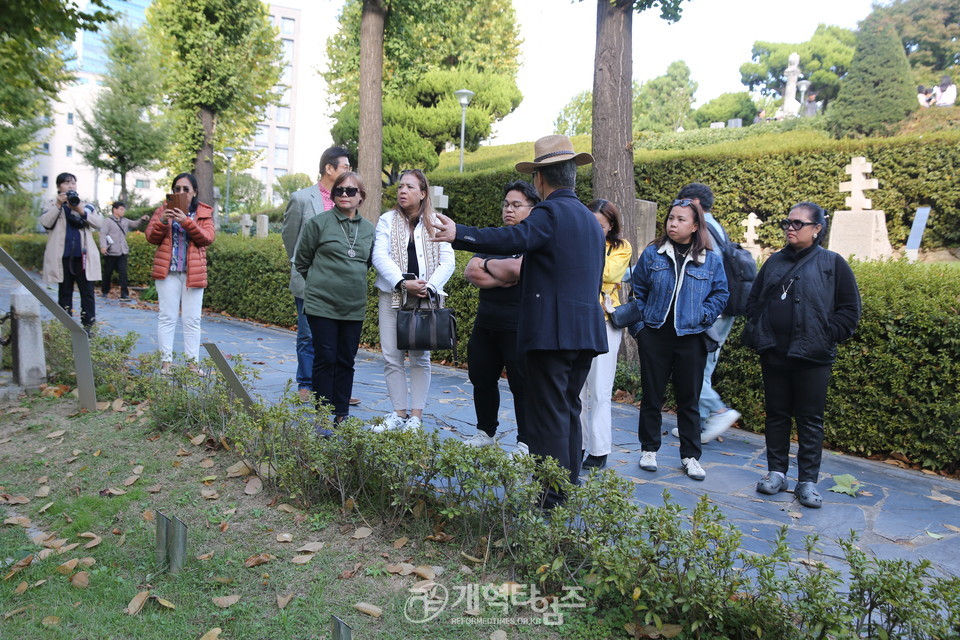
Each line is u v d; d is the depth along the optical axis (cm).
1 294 1301
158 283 602
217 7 1895
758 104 4822
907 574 231
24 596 280
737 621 245
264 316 1127
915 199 1311
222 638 251
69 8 507
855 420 532
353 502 349
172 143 2222
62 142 6066
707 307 445
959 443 479
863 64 1938
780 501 422
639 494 420
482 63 2981
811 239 421
